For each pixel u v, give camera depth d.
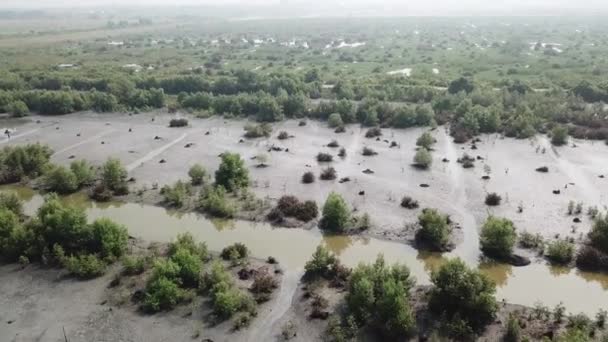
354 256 59.00
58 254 54.78
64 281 52.22
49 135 104.88
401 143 96.75
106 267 54.44
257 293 49.72
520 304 49.22
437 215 60.25
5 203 66.31
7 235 57.28
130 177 80.94
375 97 124.81
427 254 58.19
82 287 51.19
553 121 104.81
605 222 56.56
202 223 67.38
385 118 111.69
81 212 58.91
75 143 99.19
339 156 89.44
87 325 45.62
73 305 48.44
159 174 82.12
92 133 106.00
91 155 91.81
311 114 117.00
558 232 60.88
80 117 119.00
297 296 49.59
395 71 172.38
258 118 115.44
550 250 55.91
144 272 53.72
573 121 105.12
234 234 64.31
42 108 121.56
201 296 49.34
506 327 43.66
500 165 83.62
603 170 80.25
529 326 44.28
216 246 60.88
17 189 78.00
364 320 45.09
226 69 176.38
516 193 72.12
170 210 70.31
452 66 175.62
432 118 108.56
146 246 59.88
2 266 54.97
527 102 114.56
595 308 49.06
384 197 71.94
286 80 135.38
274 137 101.81
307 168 83.69
